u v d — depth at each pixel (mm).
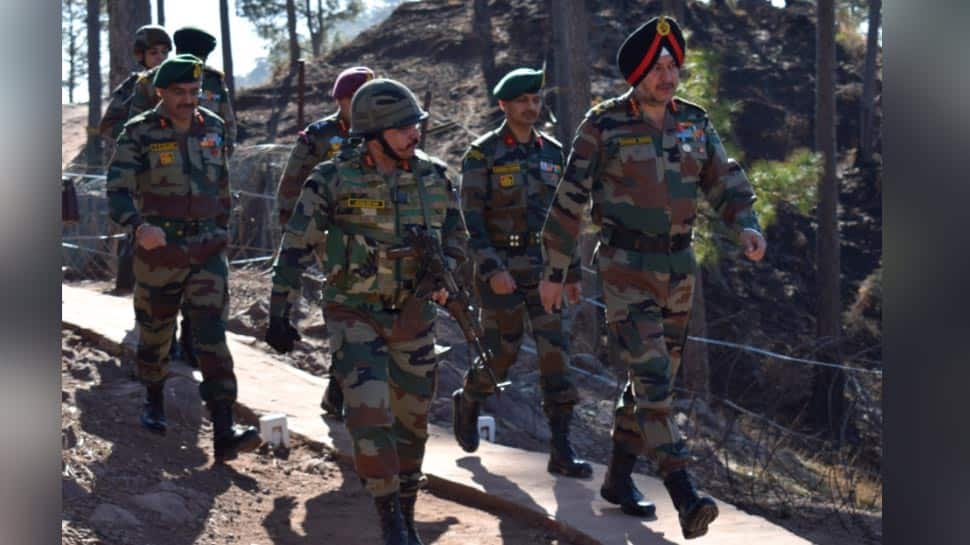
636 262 4957
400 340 4922
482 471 6262
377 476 4652
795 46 39188
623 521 5344
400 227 4828
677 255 5000
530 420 9375
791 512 8227
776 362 15672
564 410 6184
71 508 4996
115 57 14359
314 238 4824
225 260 6426
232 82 38406
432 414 8492
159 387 6637
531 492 5852
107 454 5961
